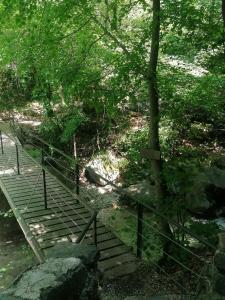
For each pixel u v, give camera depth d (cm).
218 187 812
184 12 491
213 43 543
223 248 274
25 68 651
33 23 575
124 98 553
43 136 1172
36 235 557
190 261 521
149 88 549
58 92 913
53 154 1134
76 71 563
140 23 622
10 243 887
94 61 677
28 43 600
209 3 573
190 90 623
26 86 1249
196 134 950
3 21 565
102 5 612
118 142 1120
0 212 934
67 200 702
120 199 942
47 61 605
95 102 561
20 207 666
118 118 1069
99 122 1139
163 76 580
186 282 454
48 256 317
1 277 722
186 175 549
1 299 208
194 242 610
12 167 929
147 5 539
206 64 636
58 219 616
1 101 1416
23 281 227
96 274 319
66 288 231
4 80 1380
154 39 524
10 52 668
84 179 1100
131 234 727
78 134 1199
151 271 486
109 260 493
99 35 644
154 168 571
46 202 656
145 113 931
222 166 916
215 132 1023
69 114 991
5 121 1406
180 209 539
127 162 1069
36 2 541
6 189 759
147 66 538
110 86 564
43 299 211
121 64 537
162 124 796
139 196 864
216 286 271
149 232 596
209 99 612
